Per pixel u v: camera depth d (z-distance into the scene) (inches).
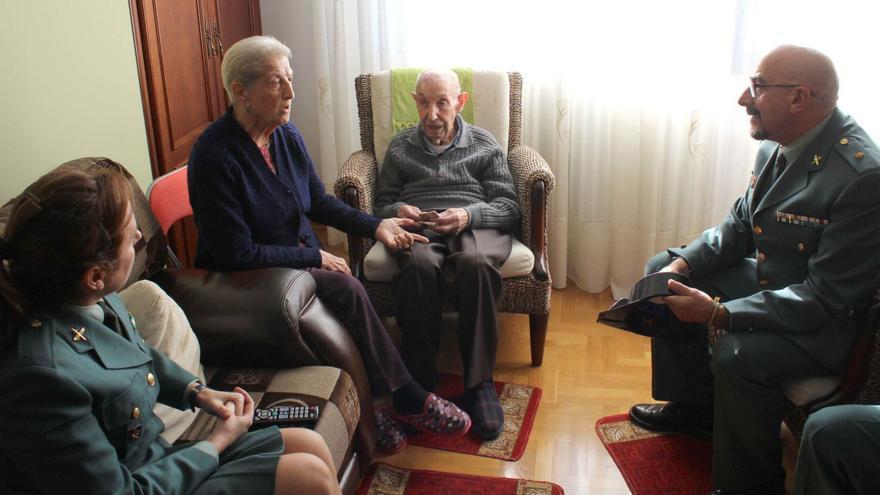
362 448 72.8
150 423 50.0
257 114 75.3
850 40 98.5
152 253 74.2
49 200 41.6
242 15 127.1
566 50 111.8
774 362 67.3
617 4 108.3
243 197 75.6
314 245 86.4
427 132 97.0
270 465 50.1
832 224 66.6
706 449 82.7
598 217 117.6
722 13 105.0
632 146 113.8
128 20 86.3
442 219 90.3
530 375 97.9
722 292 81.0
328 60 129.3
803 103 68.6
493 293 88.3
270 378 66.2
